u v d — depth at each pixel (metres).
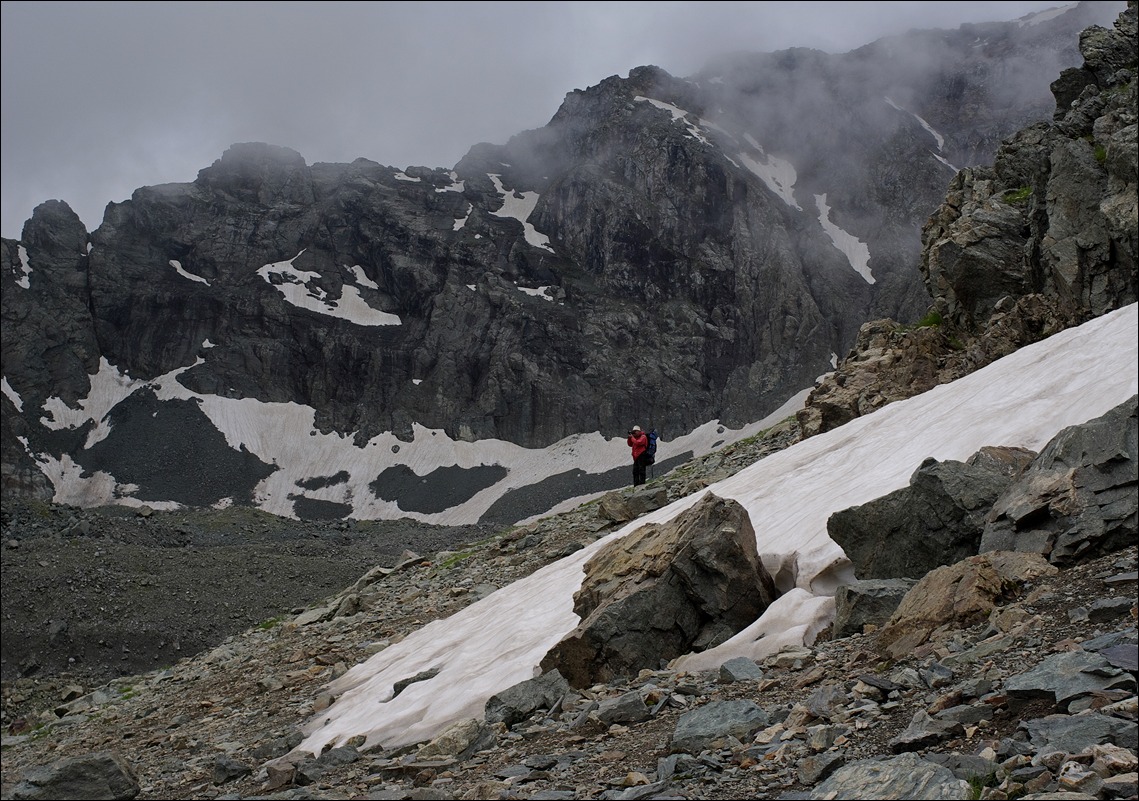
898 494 15.38
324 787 12.98
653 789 8.75
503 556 39.34
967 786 6.64
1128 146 38.88
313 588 84.88
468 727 13.44
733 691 12.13
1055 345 21.88
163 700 31.22
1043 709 7.88
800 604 14.68
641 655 15.37
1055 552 12.12
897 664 10.81
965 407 21.02
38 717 38.75
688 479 44.78
